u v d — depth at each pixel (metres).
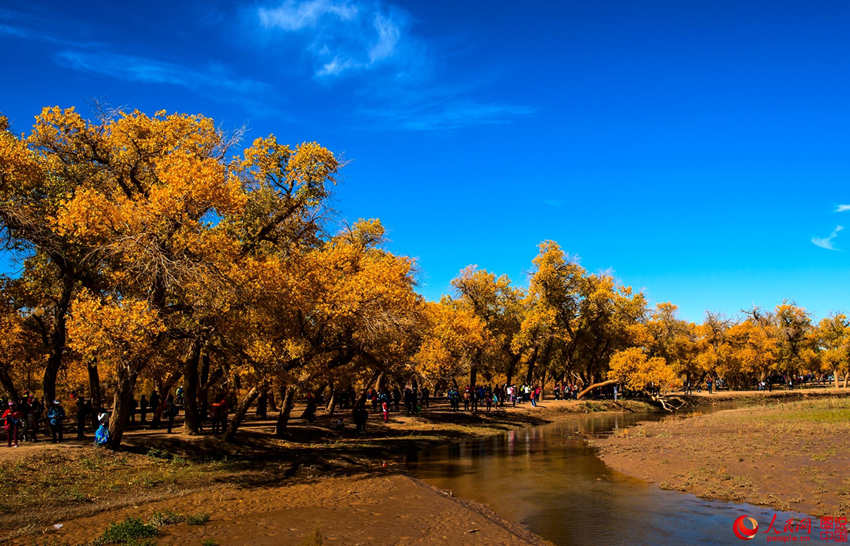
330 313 23.08
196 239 19.06
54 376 24.30
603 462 22.06
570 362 67.88
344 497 16.17
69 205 17.41
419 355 38.41
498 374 65.06
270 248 24.53
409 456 26.11
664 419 44.56
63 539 11.66
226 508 14.71
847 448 21.58
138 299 19.12
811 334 87.88
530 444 30.00
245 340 21.72
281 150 23.83
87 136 21.59
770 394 76.81
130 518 12.29
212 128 23.12
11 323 22.59
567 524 12.80
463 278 55.62
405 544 11.35
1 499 14.33
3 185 19.08
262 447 25.02
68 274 21.50
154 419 27.78
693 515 13.22
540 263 61.19
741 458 20.22
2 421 27.17
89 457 18.73
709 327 88.88
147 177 22.58
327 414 40.03
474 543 11.38
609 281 63.88
